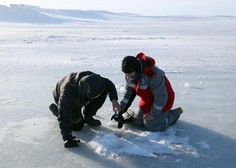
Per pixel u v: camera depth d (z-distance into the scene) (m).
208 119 4.45
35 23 61.34
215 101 5.38
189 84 6.61
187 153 3.41
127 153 3.37
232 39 21.97
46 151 3.46
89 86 3.33
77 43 16.89
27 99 5.35
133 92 3.98
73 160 3.26
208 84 6.71
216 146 3.61
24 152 3.44
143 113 3.93
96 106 3.84
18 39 18.30
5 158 3.32
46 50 13.26
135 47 14.96
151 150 3.43
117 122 4.17
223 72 8.17
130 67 3.40
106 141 3.53
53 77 7.22
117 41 18.75
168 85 3.83
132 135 3.78
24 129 4.03
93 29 37.69
